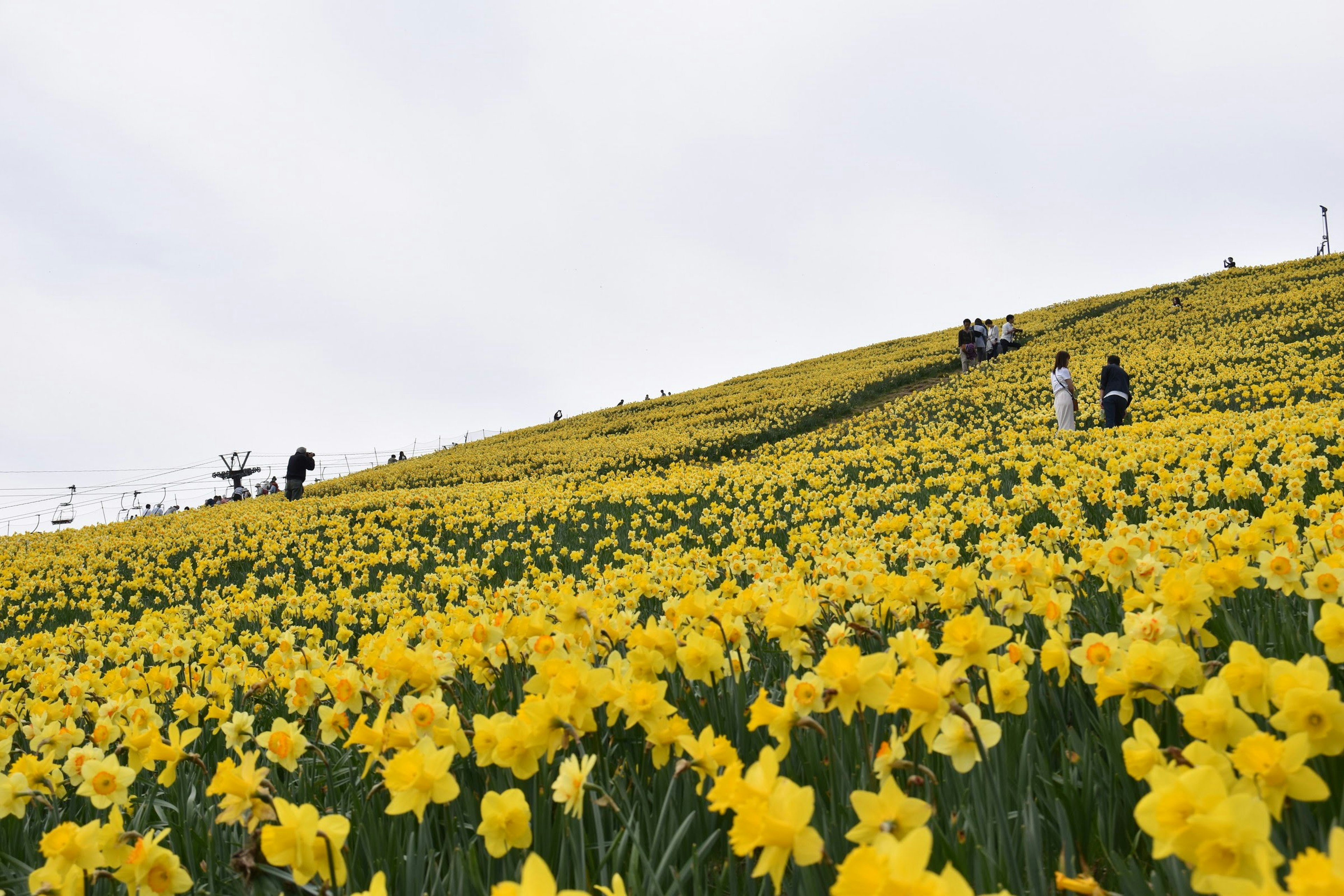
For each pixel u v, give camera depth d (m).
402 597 7.86
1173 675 1.78
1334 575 2.43
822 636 2.74
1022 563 3.04
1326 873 0.92
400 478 31.91
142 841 1.73
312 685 2.95
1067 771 1.98
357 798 2.20
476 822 2.17
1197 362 25.08
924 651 1.99
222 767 1.82
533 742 1.92
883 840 1.08
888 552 5.60
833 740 2.15
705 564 6.22
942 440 17.39
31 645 6.25
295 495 25.14
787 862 1.49
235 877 2.12
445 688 2.90
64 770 2.81
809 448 22.50
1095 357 29.86
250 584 11.55
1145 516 7.23
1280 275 43.69
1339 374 19.02
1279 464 8.97
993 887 1.47
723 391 46.91
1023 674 2.24
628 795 2.19
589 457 28.62
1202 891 1.13
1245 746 1.33
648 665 2.39
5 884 2.23
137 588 12.73
